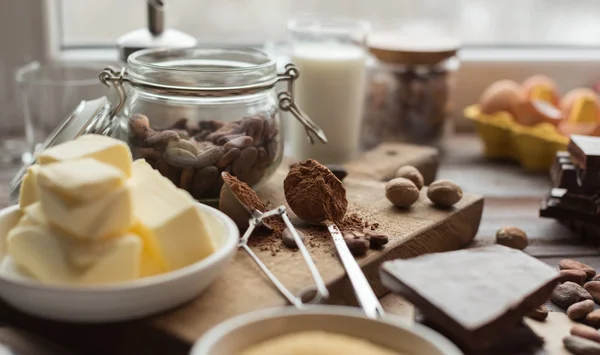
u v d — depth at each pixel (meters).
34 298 0.58
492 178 0.96
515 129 0.98
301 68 0.91
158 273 0.62
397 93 0.99
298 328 0.57
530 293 0.61
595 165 0.78
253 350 0.56
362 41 0.94
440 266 0.64
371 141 1.02
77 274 0.59
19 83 0.92
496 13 1.12
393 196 0.77
